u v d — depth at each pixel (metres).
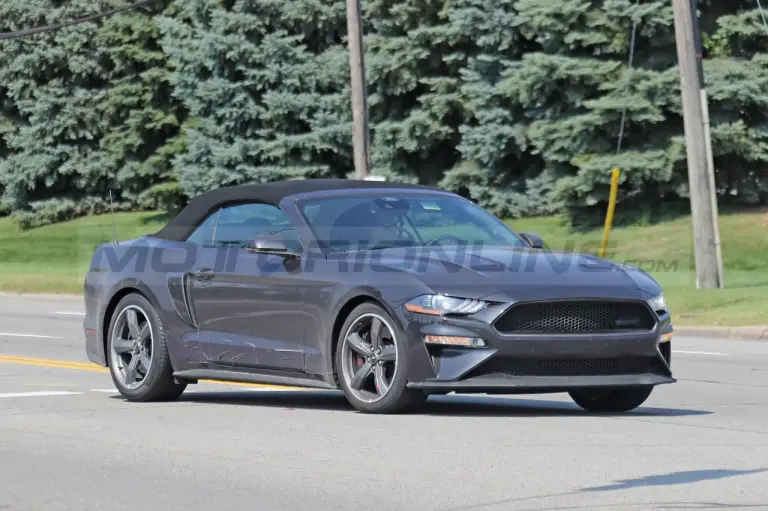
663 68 90.44
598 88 91.25
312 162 108.88
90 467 17.19
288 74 107.94
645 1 90.50
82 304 66.62
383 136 104.94
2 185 142.38
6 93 143.25
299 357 22.59
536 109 97.81
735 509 13.98
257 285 23.23
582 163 90.69
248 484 15.75
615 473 16.12
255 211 24.27
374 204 23.86
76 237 119.81
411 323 20.83
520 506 14.17
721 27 88.94
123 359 25.59
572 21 91.69
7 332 48.44
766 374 31.72
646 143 90.81
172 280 24.66
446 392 20.94
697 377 30.91
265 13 108.69
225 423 21.28
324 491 15.20
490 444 18.50
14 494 15.41
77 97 133.88
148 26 129.38
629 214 92.44
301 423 21.02
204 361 24.22
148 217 130.50
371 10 104.75
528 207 99.81
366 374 21.64
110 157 132.88
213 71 109.12
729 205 91.12
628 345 20.88
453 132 105.75
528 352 20.41
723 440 19.00
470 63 100.75
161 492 15.38
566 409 23.42
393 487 15.36
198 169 109.19
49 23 134.00
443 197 24.81
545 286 20.81
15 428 20.92
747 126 87.94
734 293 53.56
